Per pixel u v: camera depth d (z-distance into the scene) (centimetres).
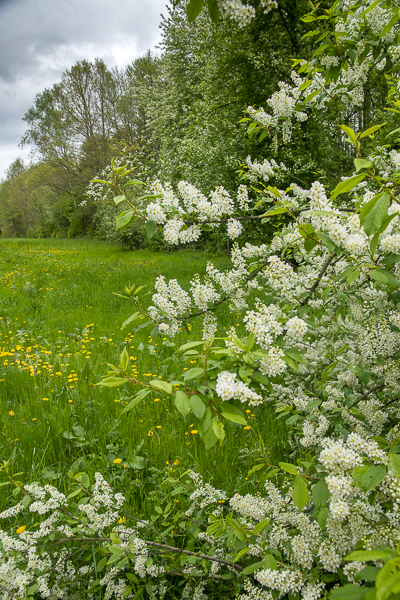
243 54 1020
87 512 182
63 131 3322
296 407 268
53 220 4553
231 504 175
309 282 216
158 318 195
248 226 824
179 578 188
